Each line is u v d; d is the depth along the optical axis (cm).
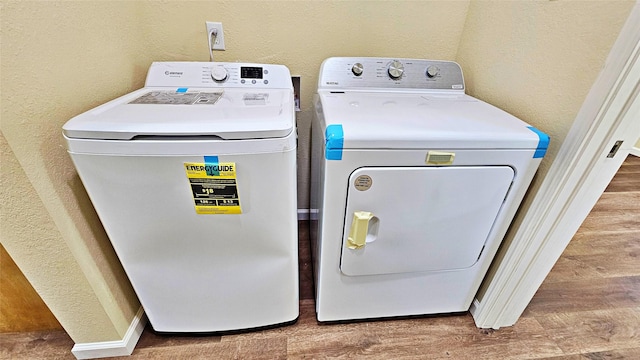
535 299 145
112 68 106
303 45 139
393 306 124
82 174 77
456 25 141
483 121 94
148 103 94
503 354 120
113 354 113
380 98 118
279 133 77
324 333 125
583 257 174
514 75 109
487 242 109
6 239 80
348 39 140
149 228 88
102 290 100
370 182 89
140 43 126
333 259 107
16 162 71
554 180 91
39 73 74
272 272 105
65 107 83
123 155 75
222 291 107
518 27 106
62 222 83
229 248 96
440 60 141
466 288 123
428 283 118
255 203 87
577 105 83
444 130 85
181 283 103
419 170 88
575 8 82
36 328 118
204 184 81
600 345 124
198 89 118
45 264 87
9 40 66
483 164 89
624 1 69
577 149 84
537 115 98
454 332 127
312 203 153
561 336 127
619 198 237
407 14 136
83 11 90
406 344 122
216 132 74
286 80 124
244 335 123
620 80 72
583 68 81
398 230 99
